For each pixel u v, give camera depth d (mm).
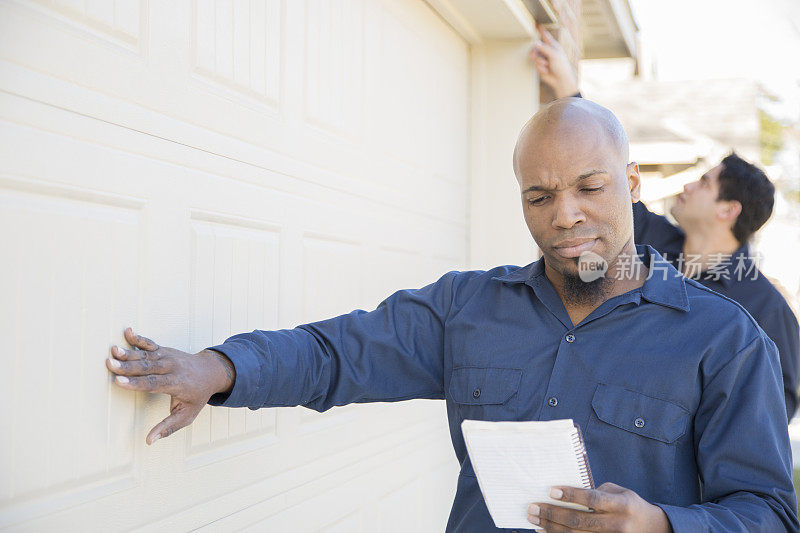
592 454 1414
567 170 1380
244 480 1878
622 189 1424
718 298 1445
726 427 1346
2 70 1241
